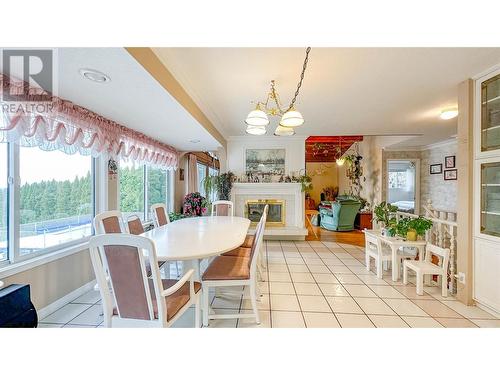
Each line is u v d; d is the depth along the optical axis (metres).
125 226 2.57
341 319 2.33
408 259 3.35
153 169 5.08
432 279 3.30
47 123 2.20
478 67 2.38
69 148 2.46
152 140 4.34
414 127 4.70
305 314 2.42
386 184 6.63
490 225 2.49
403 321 2.30
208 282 2.19
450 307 2.56
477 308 2.54
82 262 2.85
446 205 5.91
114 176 3.45
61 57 1.61
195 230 2.87
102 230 2.24
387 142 6.28
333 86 2.83
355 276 3.45
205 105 3.47
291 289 3.00
